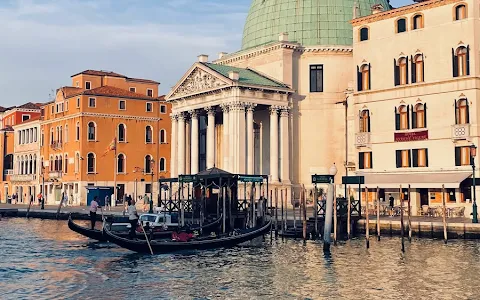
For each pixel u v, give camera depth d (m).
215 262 31.25
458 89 45.41
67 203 75.38
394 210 45.25
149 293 23.64
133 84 87.50
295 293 23.50
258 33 69.81
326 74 64.25
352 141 54.38
